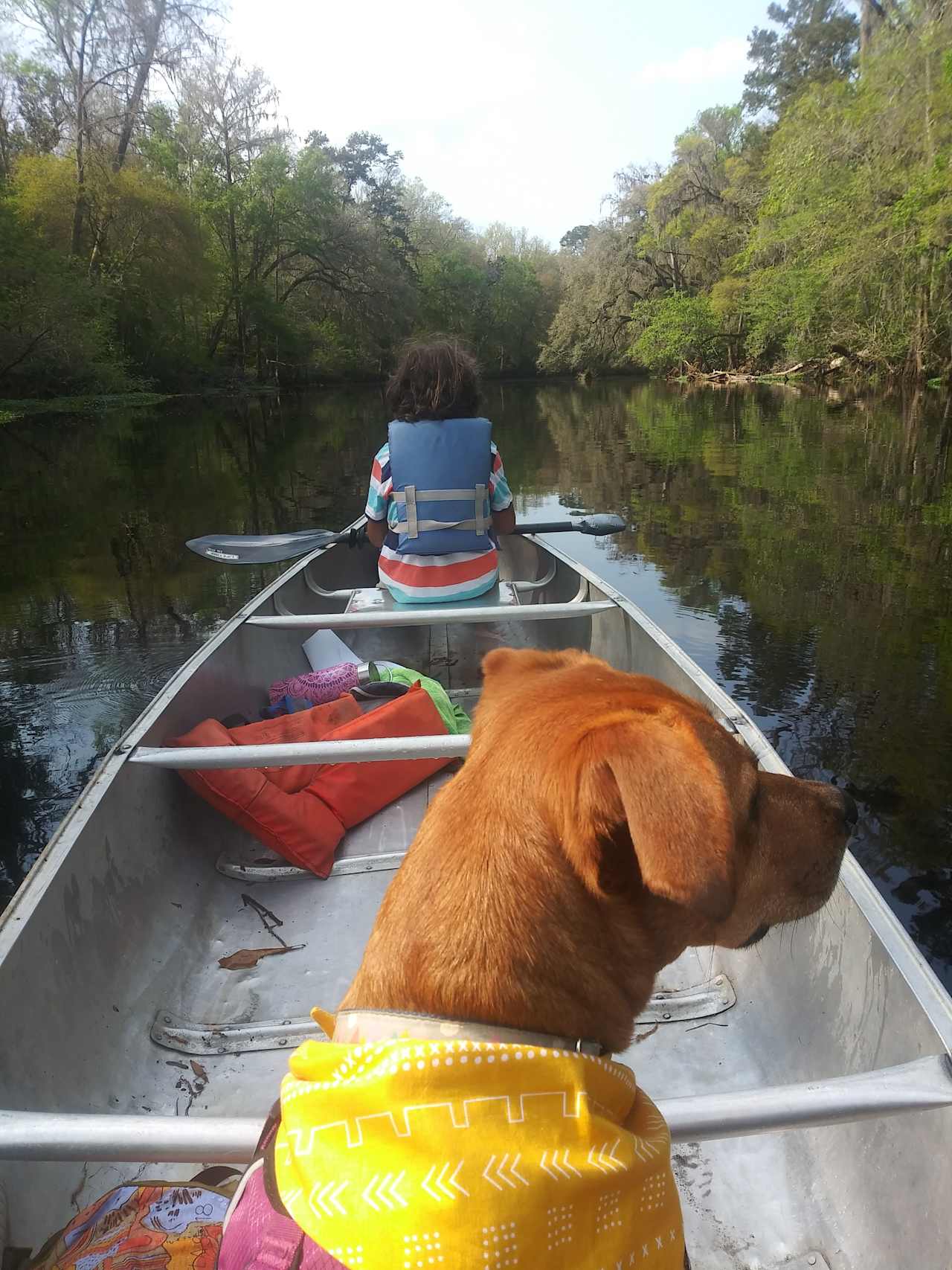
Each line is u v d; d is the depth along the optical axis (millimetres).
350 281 41312
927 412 19688
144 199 28391
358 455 16016
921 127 21000
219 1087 1968
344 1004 994
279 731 2965
